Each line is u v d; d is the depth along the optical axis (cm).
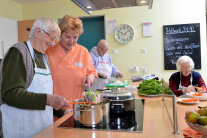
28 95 93
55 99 95
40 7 391
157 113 117
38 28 110
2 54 333
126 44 358
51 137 85
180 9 334
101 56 286
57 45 162
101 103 109
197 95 170
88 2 198
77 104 104
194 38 330
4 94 93
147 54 351
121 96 115
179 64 237
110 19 361
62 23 142
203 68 331
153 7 344
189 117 85
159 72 349
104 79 262
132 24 354
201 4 326
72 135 86
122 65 362
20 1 383
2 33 334
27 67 105
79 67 161
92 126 97
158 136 83
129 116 113
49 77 123
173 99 85
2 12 353
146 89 176
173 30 337
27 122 108
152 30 346
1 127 112
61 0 381
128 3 203
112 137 83
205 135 82
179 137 82
